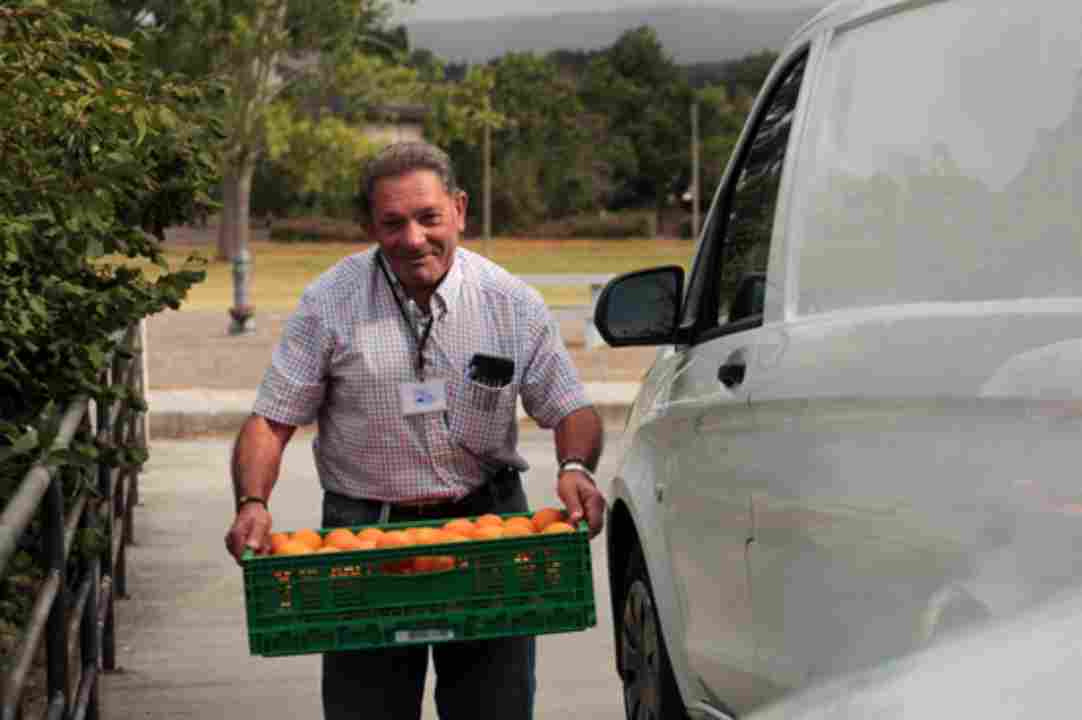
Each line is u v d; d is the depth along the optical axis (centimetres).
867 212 345
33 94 532
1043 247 287
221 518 1116
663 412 474
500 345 431
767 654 365
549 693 689
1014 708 122
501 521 416
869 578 303
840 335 332
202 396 1755
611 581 561
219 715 663
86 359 589
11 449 432
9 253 512
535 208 13762
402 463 432
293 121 6288
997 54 318
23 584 629
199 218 695
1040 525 248
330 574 383
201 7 4712
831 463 321
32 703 643
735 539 388
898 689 129
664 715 487
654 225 14788
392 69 6062
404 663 438
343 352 427
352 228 11900
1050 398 252
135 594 888
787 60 431
